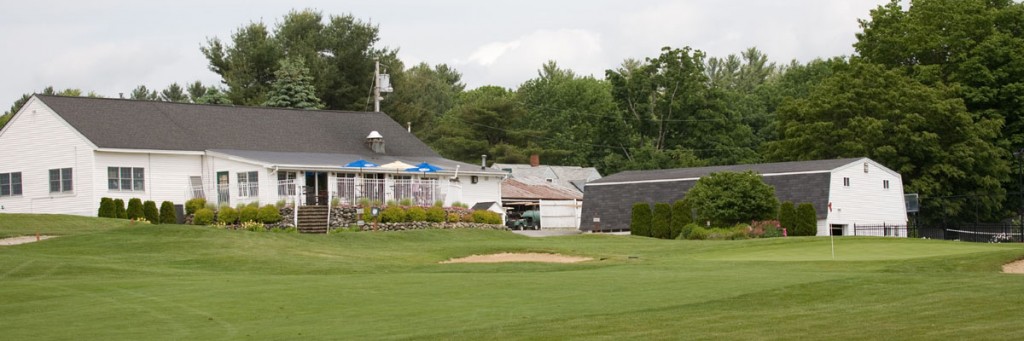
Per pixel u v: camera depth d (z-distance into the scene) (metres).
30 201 56.16
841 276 26.42
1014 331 17.84
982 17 74.38
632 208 60.50
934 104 69.31
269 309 22.91
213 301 24.05
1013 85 72.62
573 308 22.20
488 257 38.25
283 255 37.09
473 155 102.75
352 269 33.28
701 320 20.27
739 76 144.62
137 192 55.03
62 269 31.47
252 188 54.81
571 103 118.44
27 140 56.41
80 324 21.39
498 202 65.75
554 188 81.56
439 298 24.12
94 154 53.59
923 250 38.66
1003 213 76.31
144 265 34.06
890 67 77.81
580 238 52.06
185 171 56.84
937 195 70.19
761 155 89.50
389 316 21.75
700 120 97.31
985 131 70.44
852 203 60.16
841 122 73.06
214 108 62.62
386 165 56.12
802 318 20.14
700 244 45.22
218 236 41.56
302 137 63.00
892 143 70.31
